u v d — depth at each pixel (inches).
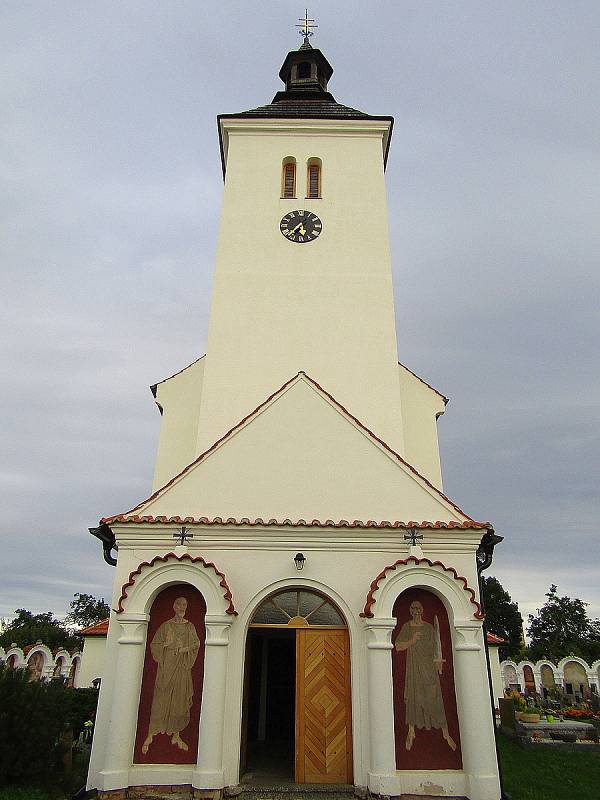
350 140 882.1
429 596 462.3
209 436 681.6
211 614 438.0
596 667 1016.2
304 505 496.4
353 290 769.6
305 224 812.0
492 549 516.7
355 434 523.2
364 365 726.5
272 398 536.1
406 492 503.2
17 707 437.7
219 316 746.2
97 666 1024.2
